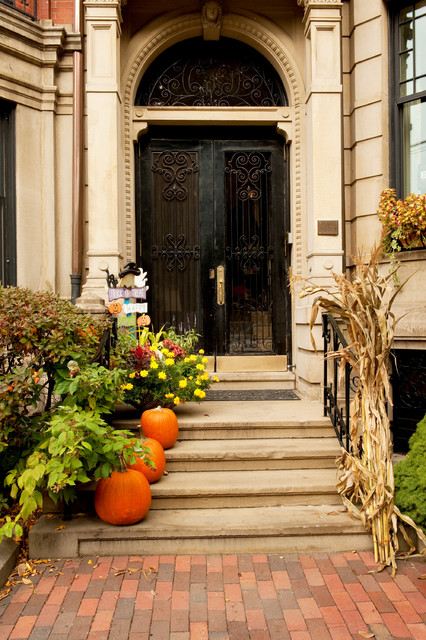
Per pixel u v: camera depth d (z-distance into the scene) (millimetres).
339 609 2572
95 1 4906
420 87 4824
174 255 5629
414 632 2398
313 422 3982
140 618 2504
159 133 5617
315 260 4977
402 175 4953
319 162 5004
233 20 5391
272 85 5676
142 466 3375
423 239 4344
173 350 4375
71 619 2498
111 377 3285
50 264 5121
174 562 3020
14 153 4957
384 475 3104
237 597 2670
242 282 5656
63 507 3346
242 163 5656
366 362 3170
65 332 3283
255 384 5441
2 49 4785
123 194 5234
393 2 4949
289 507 3393
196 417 4133
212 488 3371
